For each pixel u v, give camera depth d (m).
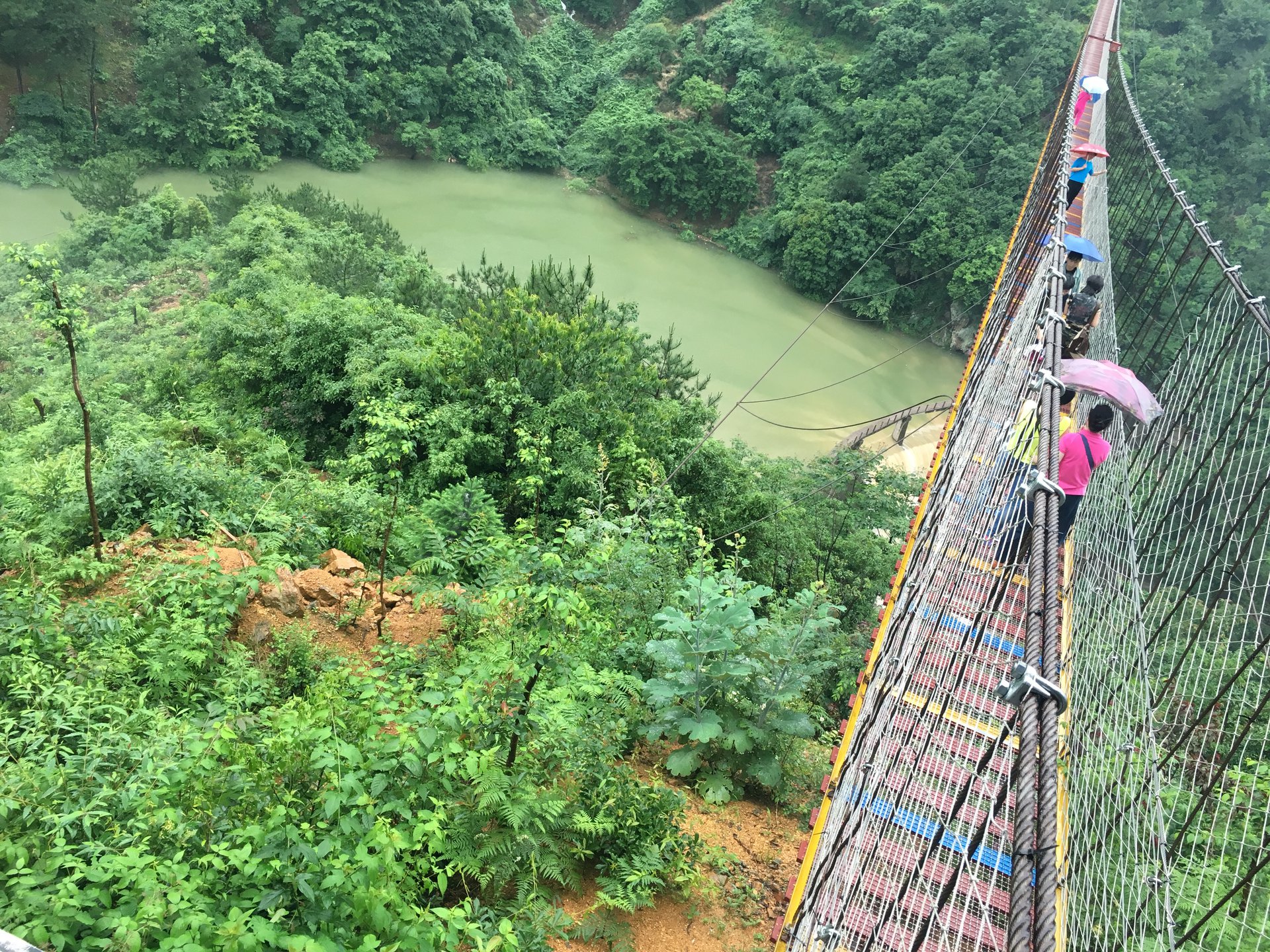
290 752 3.99
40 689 5.12
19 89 39.69
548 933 4.08
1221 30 45.41
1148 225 15.45
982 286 40.44
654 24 55.75
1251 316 6.65
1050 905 1.73
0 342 21.03
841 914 3.24
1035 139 42.28
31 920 2.98
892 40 47.38
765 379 36.22
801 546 15.86
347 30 47.19
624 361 15.09
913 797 3.74
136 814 3.76
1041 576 2.59
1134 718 4.51
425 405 13.27
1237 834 5.25
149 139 42.34
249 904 3.18
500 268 20.89
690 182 49.00
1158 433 7.62
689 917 5.16
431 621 7.59
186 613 6.50
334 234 28.48
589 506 11.91
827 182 45.12
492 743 4.82
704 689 6.71
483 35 53.00
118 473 8.98
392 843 3.30
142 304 25.59
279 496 9.98
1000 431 5.35
